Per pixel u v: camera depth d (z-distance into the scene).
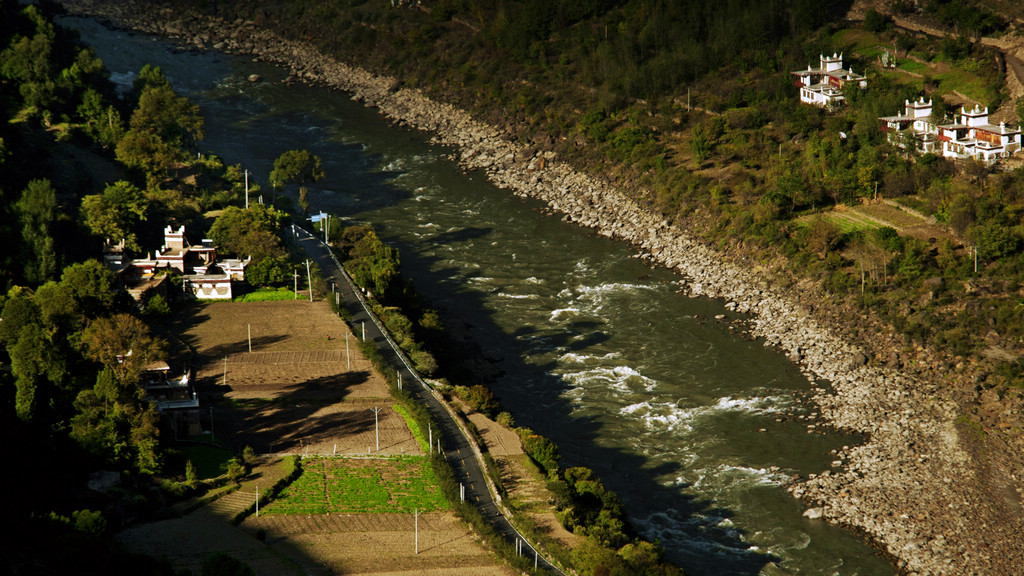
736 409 188.38
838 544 153.50
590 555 135.62
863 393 189.38
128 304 188.00
